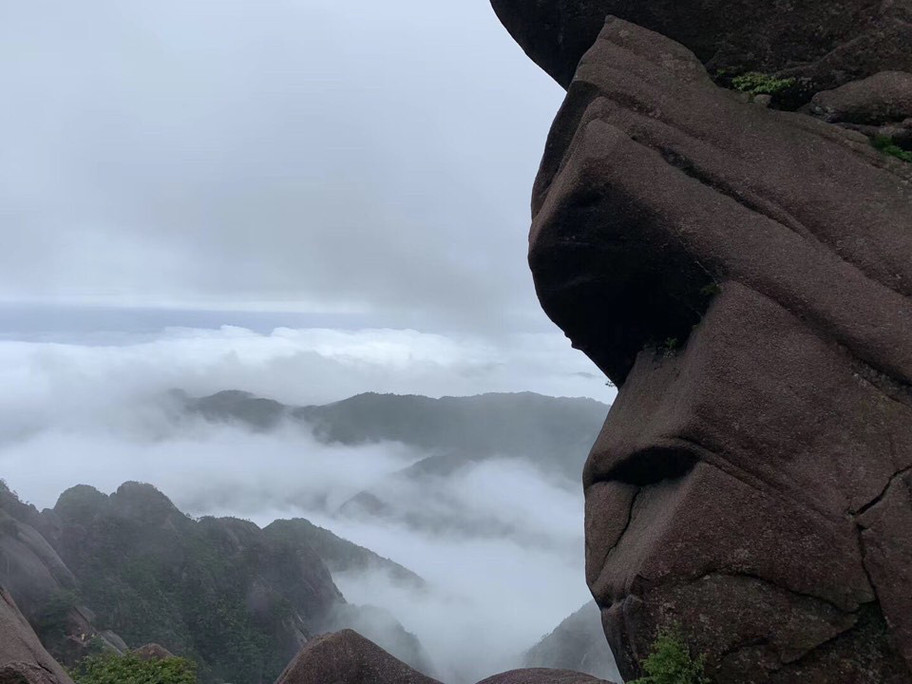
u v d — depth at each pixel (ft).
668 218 26.61
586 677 28.43
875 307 24.06
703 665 22.77
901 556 21.94
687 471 25.26
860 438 23.12
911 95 27.37
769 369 24.14
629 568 24.88
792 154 26.89
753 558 23.00
